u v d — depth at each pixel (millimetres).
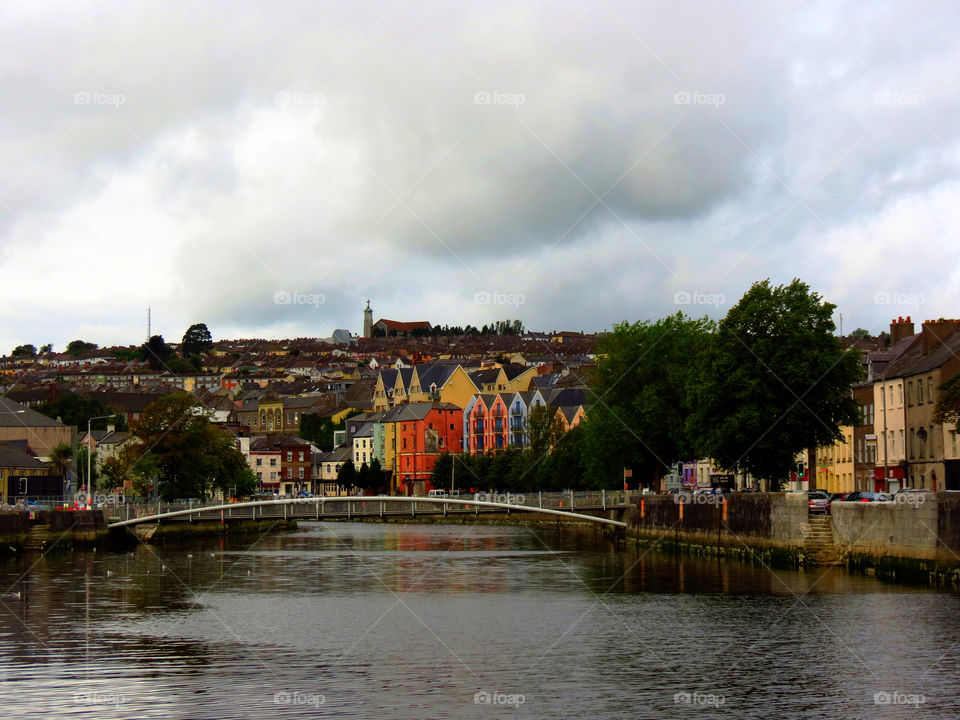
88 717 50312
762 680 56406
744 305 112438
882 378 136375
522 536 170375
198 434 176500
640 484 153750
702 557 117812
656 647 64688
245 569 110250
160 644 66812
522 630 71000
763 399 110562
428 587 93562
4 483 169125
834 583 87188
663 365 146625
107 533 138000
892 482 132375
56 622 74875
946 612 72375
